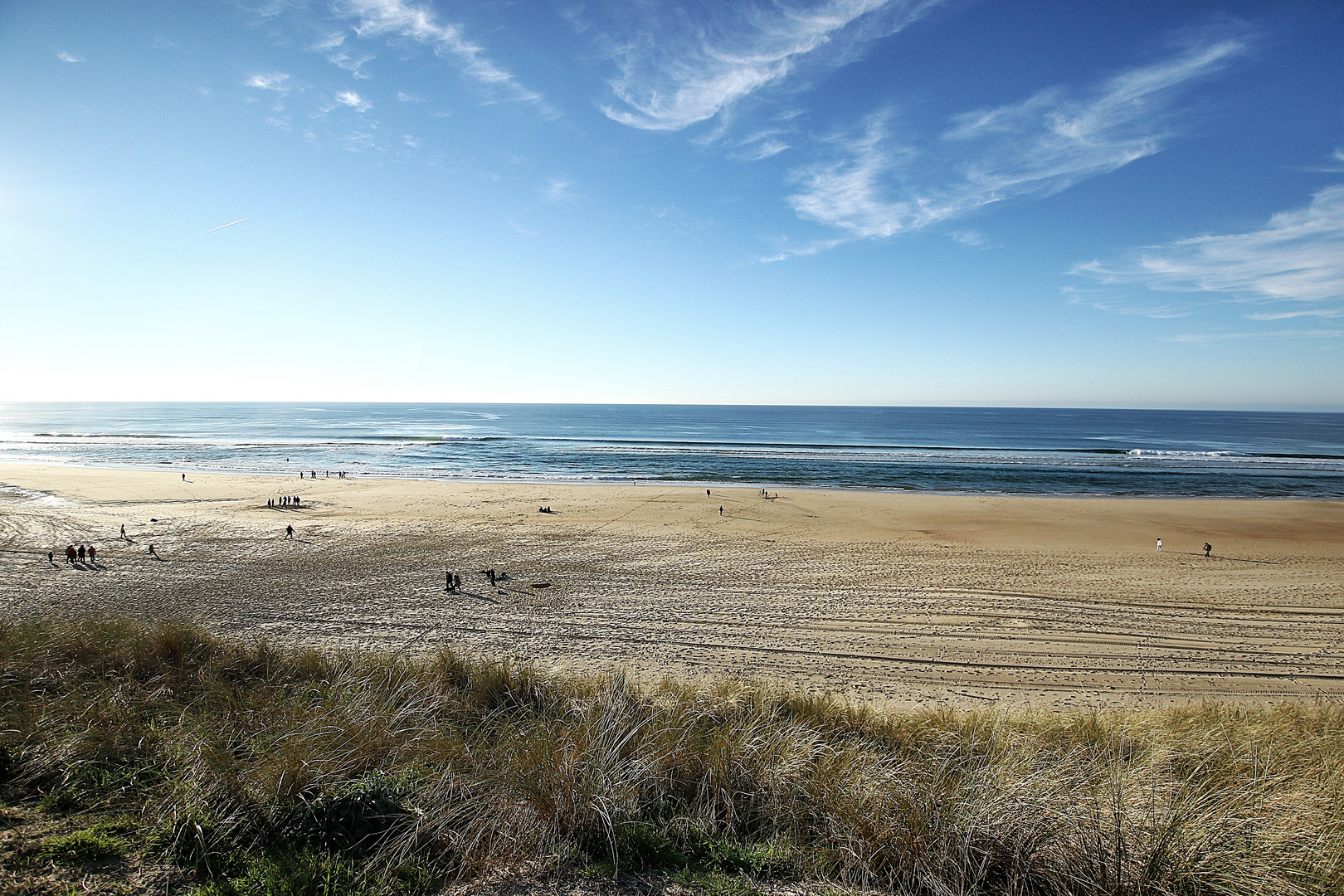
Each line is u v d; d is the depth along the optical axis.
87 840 3.50
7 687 5.80
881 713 9.30
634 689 8.34
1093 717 7.93
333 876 3.36
